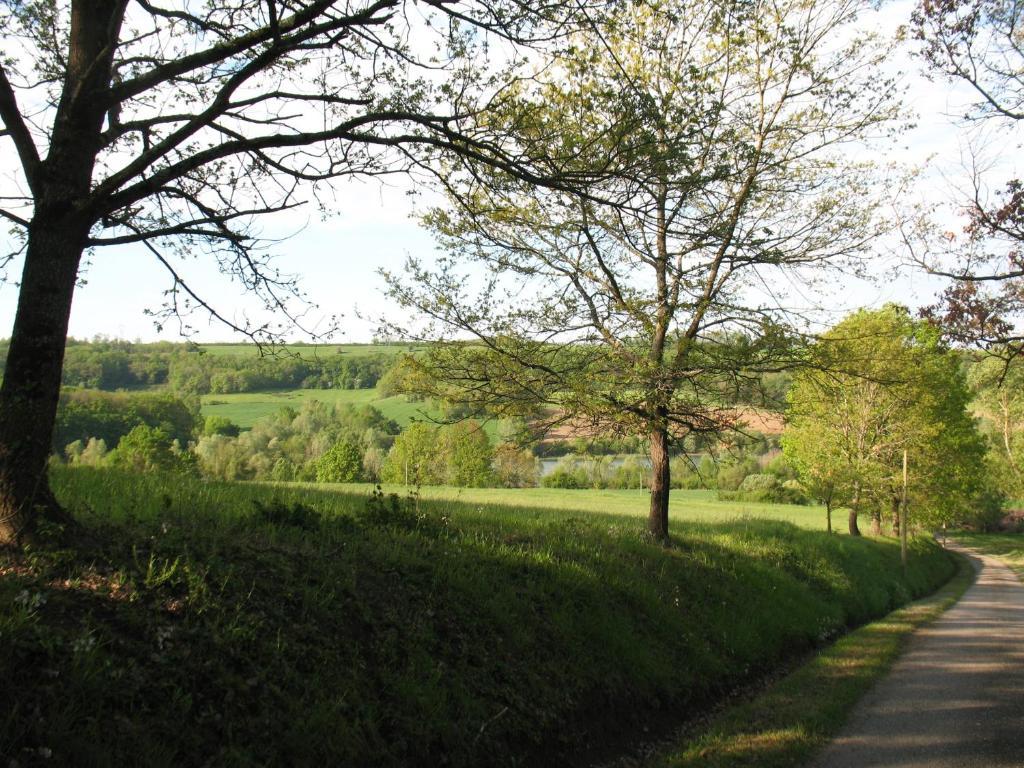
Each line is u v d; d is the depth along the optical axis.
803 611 13.52
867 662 10.75
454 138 6.56
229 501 8.87
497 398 12.19
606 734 7.05
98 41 5.57
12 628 3.94
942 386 30.77
